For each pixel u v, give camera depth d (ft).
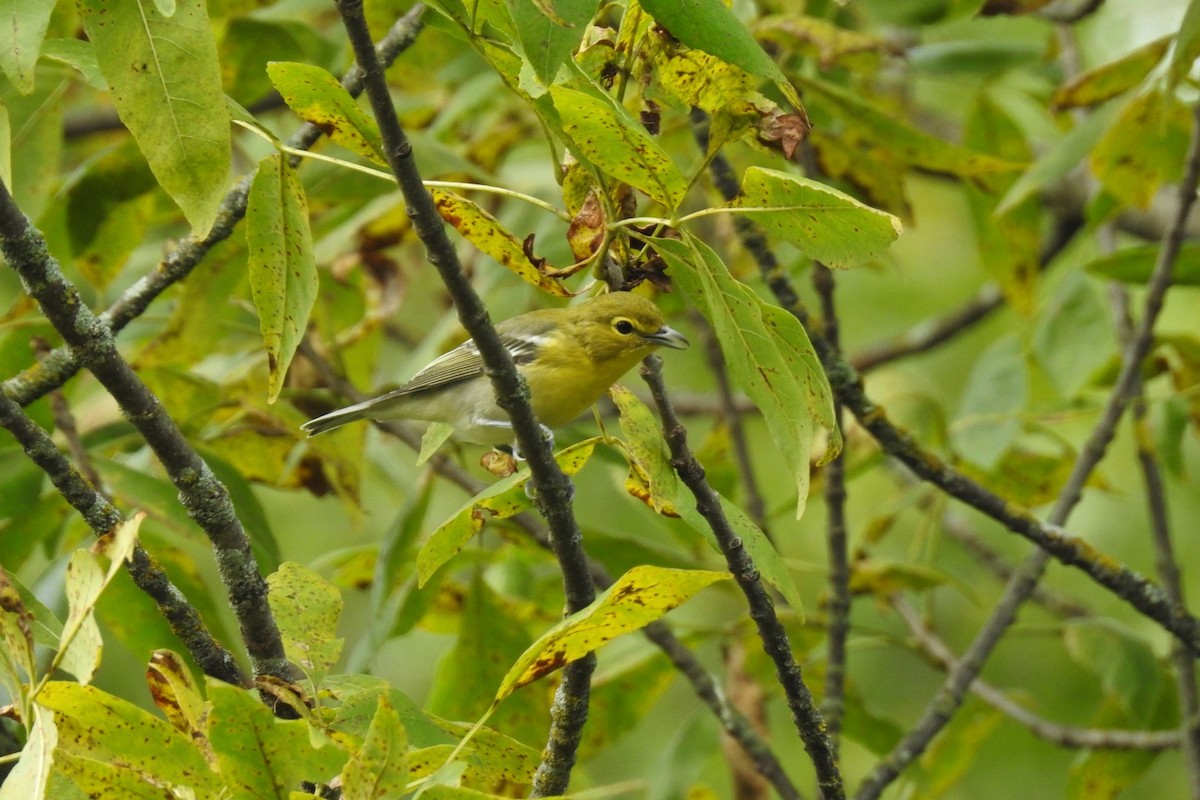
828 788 24.30
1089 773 39.91
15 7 19.20
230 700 17.06
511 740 21.39
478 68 43.83
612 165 19.01
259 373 40.04
